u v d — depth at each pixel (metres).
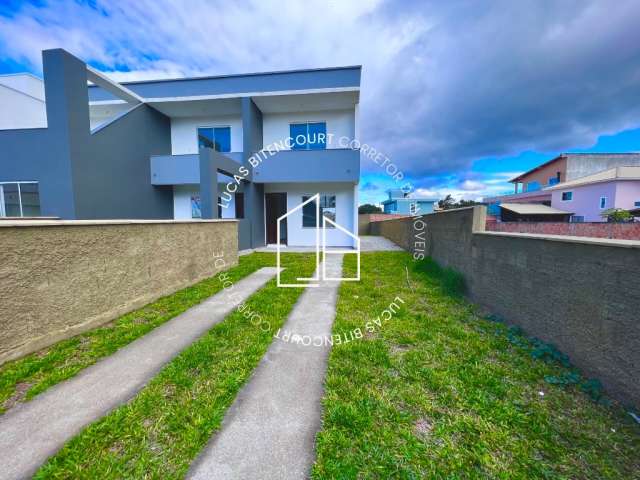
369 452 1.61
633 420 1.79
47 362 2.52
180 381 2.28
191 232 5.57
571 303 2.42
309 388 2.25
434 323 3.52
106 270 3.57
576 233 11.95
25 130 7.37
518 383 2.24
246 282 5.88
